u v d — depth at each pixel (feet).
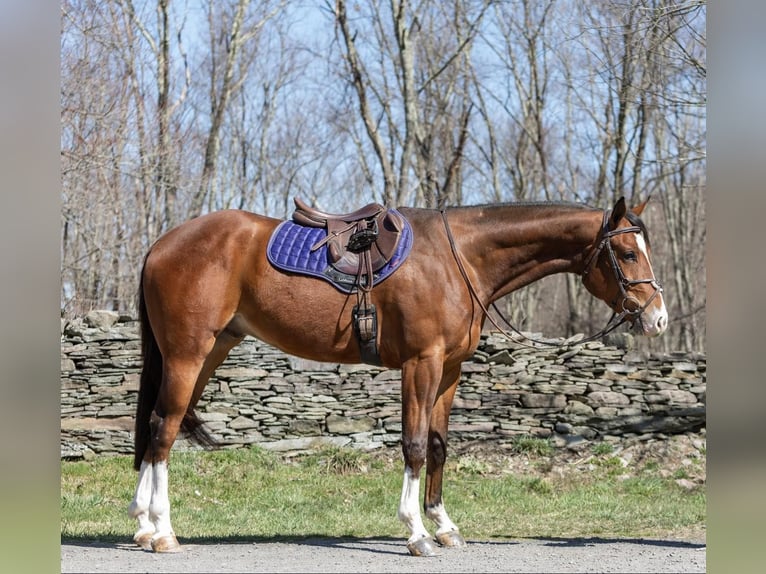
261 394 33.37
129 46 47.26
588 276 18.10
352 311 17.54
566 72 60.08
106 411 31.91
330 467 32.17
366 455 32.89
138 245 48.14
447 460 32.81
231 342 19.26
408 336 17.22
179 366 17.65
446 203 53.26
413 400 17.21
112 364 32.17
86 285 46.24
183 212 56.03
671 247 76.69
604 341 35.12
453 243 17.83
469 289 17.70
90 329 32.24
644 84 40.78
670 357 34.73
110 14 46.09
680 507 28.02
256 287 17.87
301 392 33.73
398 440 33.73
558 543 20.48
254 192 69.21
